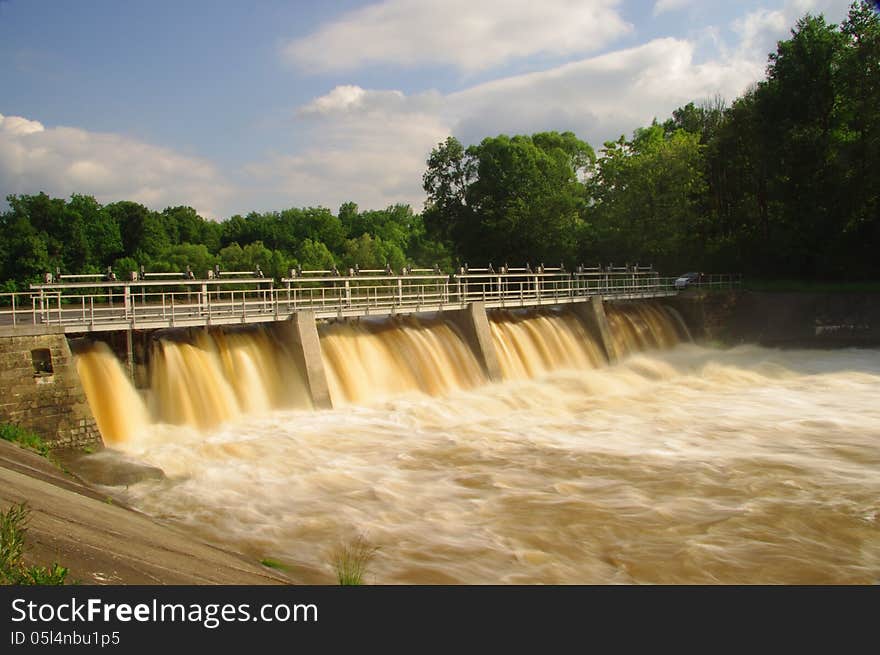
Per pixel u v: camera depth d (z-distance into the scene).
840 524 18.86
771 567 16.22
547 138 88.00
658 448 26.58
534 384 40.00
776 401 36.28
